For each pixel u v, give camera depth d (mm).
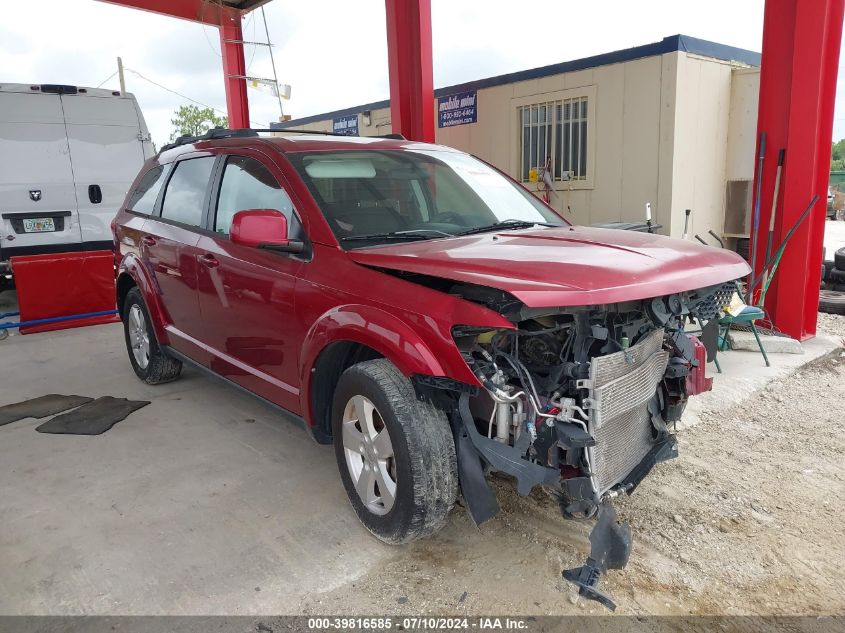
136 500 3428
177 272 4363
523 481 2496
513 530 3096
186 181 4473
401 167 3750
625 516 3215
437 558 2883
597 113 8117
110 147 8688
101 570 2807
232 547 2975
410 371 2586
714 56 7676
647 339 2814
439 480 2680
